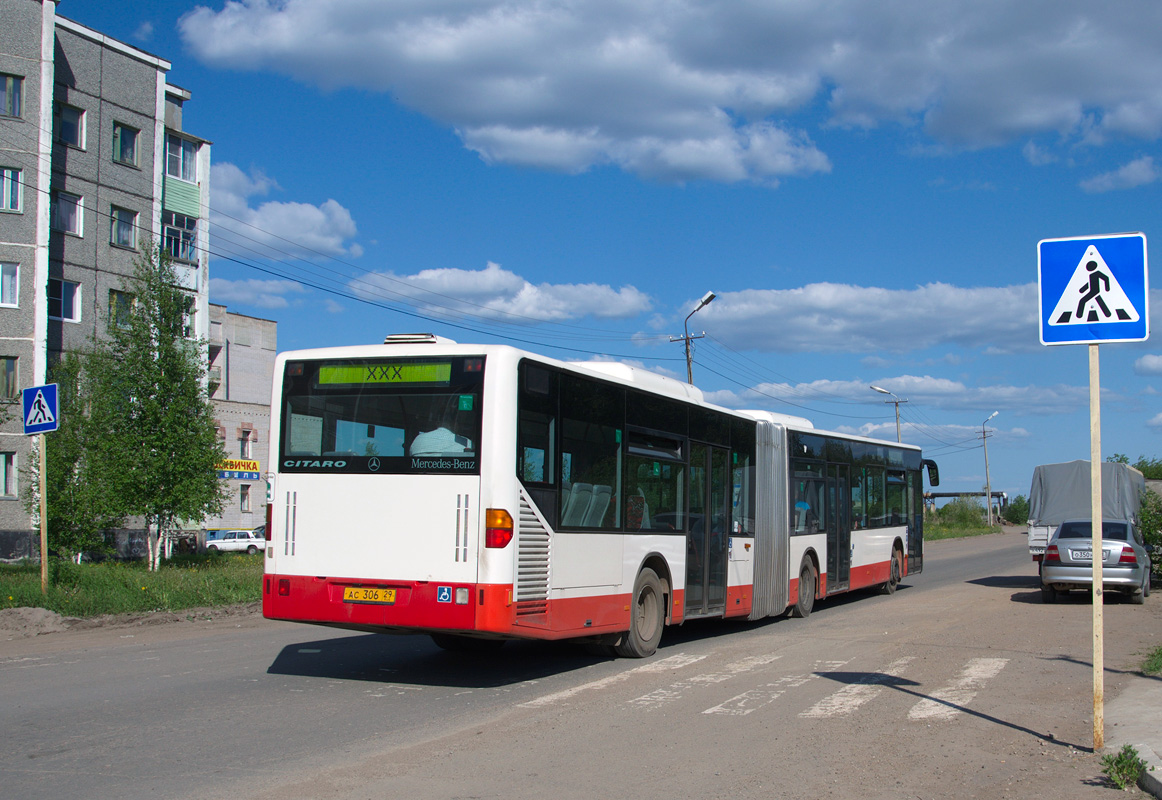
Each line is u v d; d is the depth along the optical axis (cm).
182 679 976
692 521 1298
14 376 3806
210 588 1733
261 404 6288
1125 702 857
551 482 970
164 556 3131
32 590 1516
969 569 3120
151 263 2822
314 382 974
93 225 4147
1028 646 1239
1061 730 757
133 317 2758
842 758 676
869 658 1140
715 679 1002
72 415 2808
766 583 1535
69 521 2759
